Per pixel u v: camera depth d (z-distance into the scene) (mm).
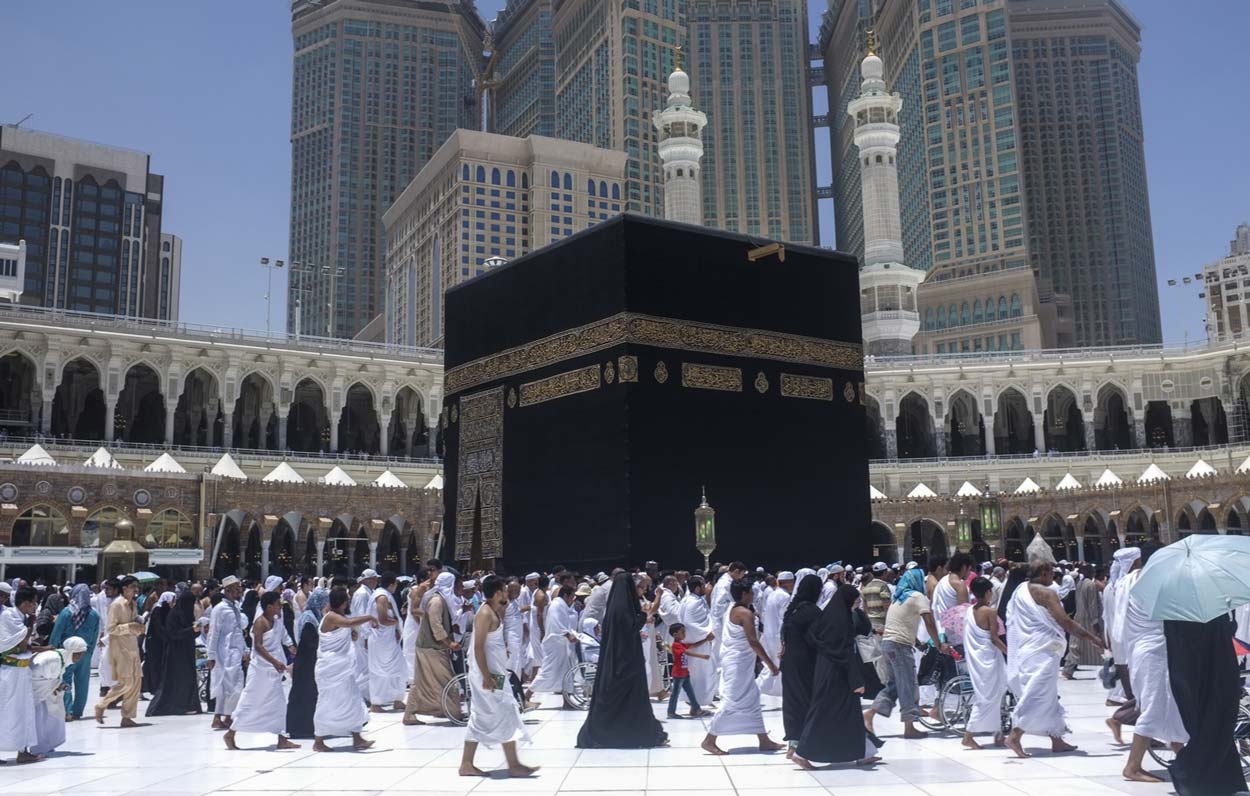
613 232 35062
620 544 33125
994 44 179875
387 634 19547
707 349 35781
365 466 84062
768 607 19656
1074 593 25047
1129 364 93500
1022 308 172000
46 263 183250
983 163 179125
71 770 13484
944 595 15539
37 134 186000
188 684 19797
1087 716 17094
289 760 14078
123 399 95812
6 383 91062
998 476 91312
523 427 37875
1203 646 10266
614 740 14422
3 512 49812
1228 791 10125
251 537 74938
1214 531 78812
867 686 15094
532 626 22109
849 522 38250
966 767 12508
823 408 38438
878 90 103188
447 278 164250
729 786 11664
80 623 19000
